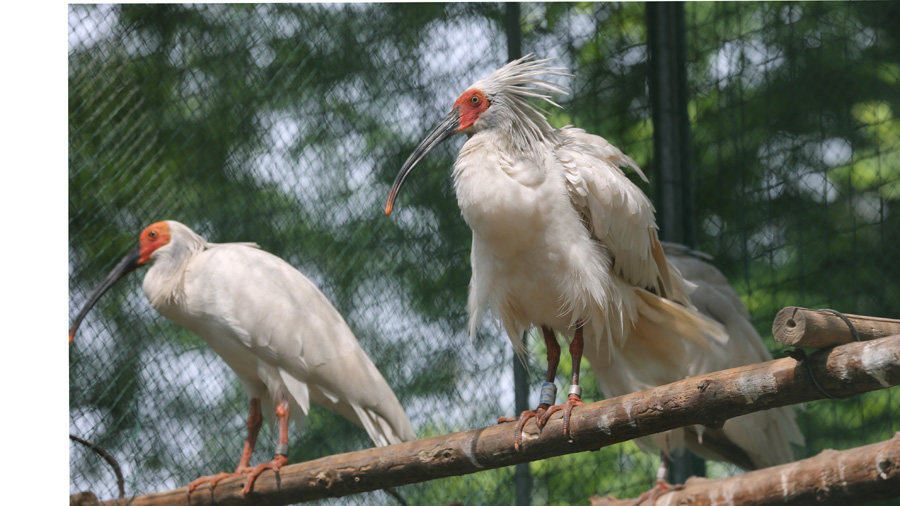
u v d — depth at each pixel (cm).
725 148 1150
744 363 993
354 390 946
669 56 1081
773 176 1120
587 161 712
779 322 508
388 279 1127
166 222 1020
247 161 1143
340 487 746
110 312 1071
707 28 1170
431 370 1098
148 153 1106
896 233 1133
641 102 1145
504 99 740
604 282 707
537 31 1178
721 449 1028
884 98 1151
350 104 1177
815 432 1144
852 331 510
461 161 718
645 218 734
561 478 1136
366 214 1146
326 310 979
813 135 1125
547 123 747
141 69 1124
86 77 1099
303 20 1195
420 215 1152
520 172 700
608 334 725
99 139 1088
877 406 1128
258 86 1166
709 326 764
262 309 937
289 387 933
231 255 977
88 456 966
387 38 1203
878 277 1111
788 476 650
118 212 1080
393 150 1165
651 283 766
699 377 565
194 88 1145
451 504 803
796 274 1137
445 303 1122
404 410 1063
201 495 831
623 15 1177
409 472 696
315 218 1141
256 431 967
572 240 697
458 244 1148
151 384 1050
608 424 601
